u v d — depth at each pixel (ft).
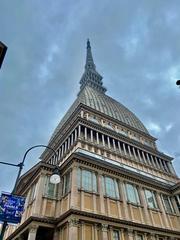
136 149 134.92
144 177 108.27
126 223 83.35
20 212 40.88
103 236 74.13
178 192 113.29
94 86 231.09
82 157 92.22
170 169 140.87
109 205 84.89
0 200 40.50
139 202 97.71
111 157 113.39
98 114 139.23
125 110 180.24
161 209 102.89
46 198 84.53
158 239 89.40
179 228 101.40
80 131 113.50
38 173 94.58
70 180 85.61
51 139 161.38
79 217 73.26
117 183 97.25
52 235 78.23
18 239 85.61
